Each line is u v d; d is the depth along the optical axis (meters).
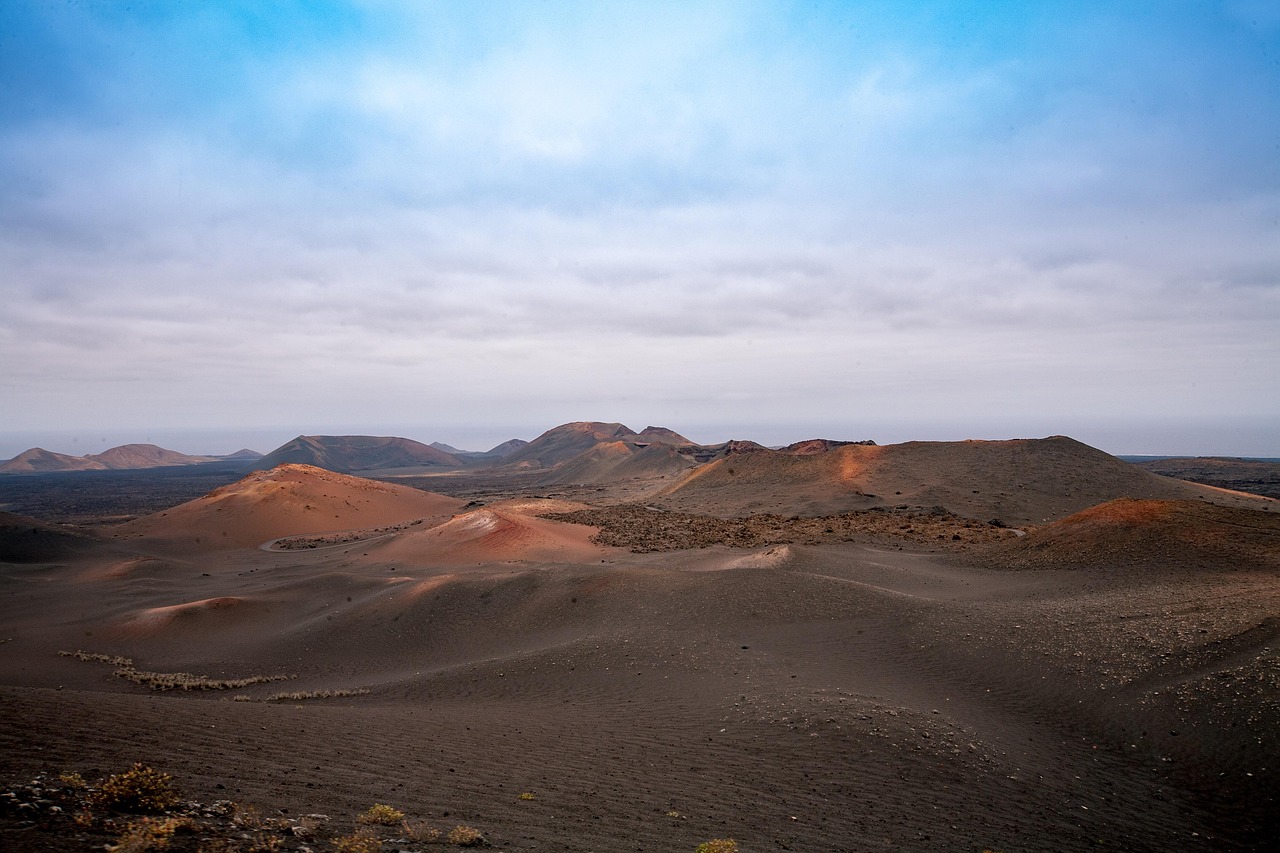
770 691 25.59
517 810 13.06
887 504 104.94
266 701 33.28
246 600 59.50
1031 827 15.48
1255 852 15.38
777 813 14.68
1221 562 45.66
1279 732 19.88
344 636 48.97
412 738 18.52
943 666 29.78
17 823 8.63
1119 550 52.06
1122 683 25.52
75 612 63.19
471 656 42.62
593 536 91.88
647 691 28.00
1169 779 19.33
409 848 9.95
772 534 85.25
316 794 12.46
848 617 37.88
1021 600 42.31
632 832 12.54
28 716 14.87
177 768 12.80
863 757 18.62
